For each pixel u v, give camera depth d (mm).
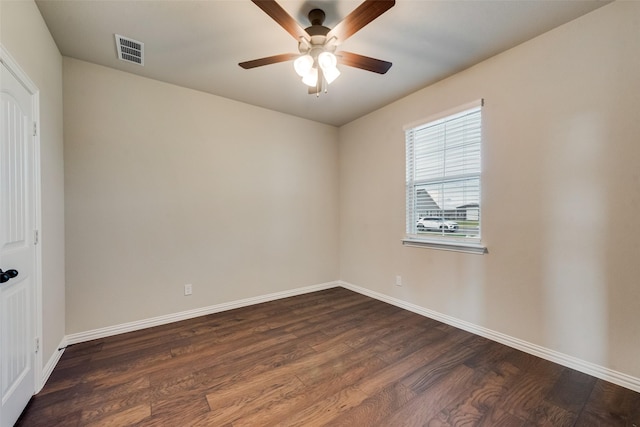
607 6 1829
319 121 4059
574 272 1991
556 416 1525
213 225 3143
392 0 1436
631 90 1751
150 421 1497
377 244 3664
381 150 3578
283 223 3717
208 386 1801
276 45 2260
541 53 2141
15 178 1489
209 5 1822
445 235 2875
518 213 2285
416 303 3152
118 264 2598
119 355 2191
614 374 1816
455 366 2033
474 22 1998
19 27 1544
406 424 1472
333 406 1612
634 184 1748
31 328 1653
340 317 3012
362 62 1974
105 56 2387
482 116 2512
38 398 1669
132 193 2672
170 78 2770
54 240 2080
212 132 3135
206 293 3092
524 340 2248
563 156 2037
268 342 2426
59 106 2244
